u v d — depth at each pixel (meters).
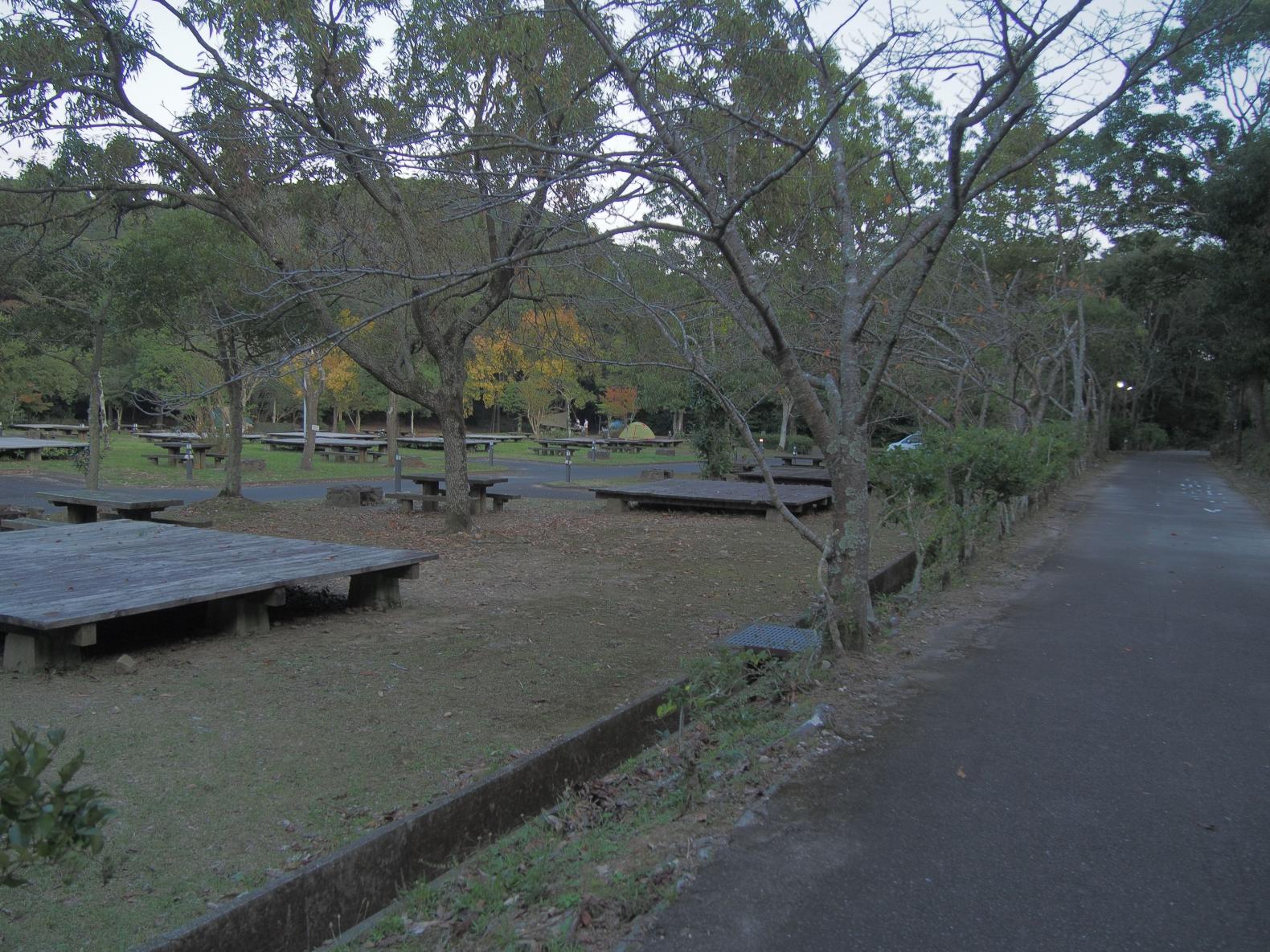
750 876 3.49
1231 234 24.25
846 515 6.73
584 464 34.06
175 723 5.71
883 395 16.20
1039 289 23.22
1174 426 62.88
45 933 3.56
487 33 7.92
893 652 6.93
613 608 9.20
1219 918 3.23
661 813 4.25
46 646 6.61
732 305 7.18
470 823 4.17
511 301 14.53
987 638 7.54
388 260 10.66
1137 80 5.72
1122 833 3.92
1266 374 29.23
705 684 5.29
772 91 7.49
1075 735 5.18
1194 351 49.84
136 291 14.93
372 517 16.38
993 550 12.48
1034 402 24.45
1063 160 19.94
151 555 9.02
